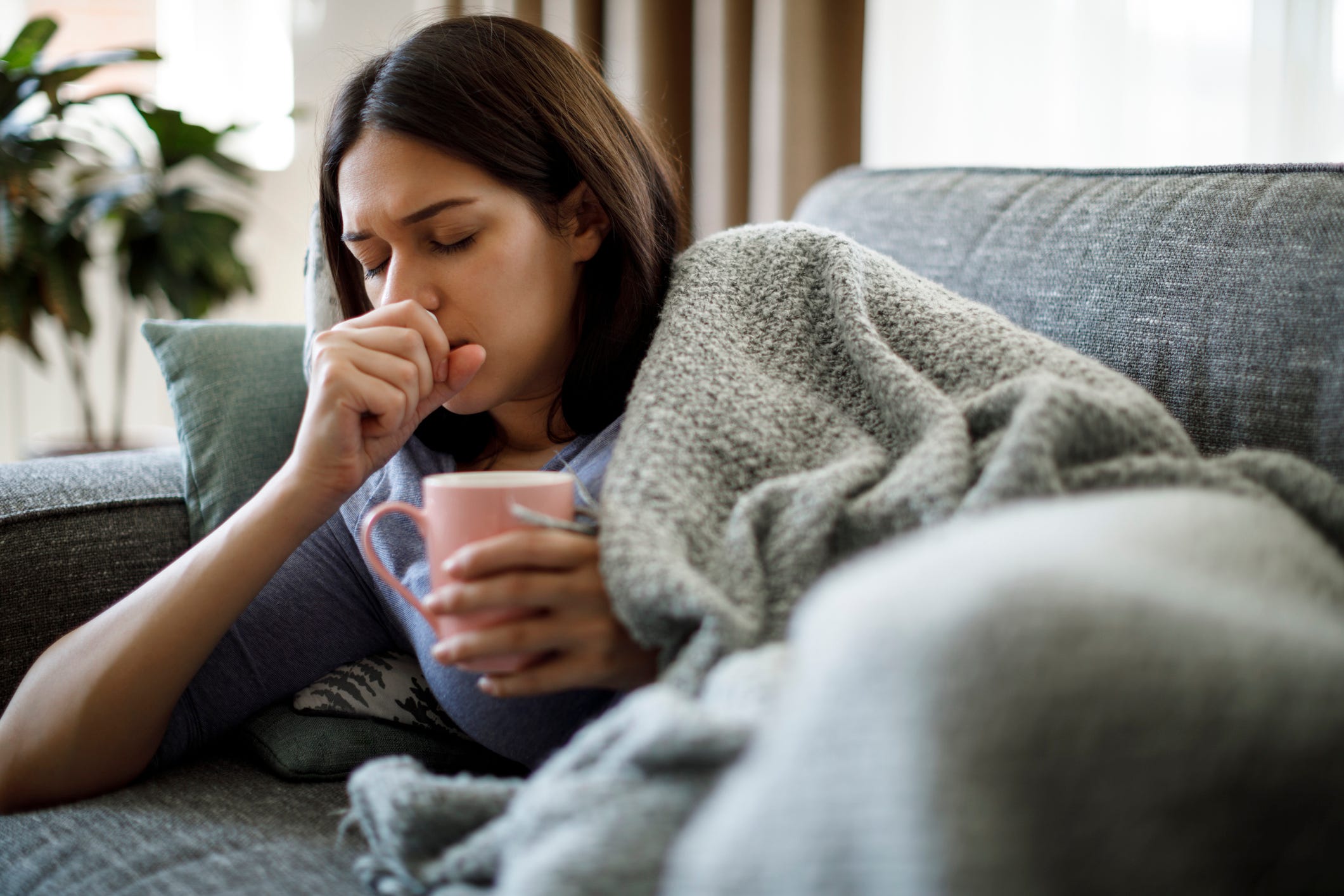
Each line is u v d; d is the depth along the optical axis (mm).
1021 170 1032
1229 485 572
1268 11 1460
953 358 708
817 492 600
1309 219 758
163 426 2475
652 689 479
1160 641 333
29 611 845
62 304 1914
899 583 368
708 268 792
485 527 553
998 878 302
